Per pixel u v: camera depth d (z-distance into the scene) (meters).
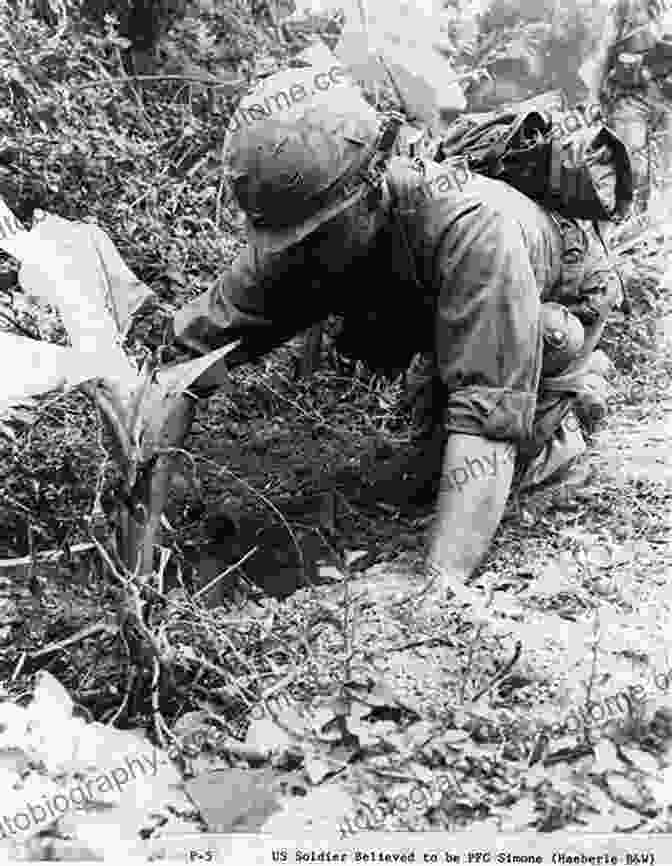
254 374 5.03
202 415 4.85
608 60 6.90
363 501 4.14
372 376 5.09
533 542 3.66
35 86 4.67
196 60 5.84
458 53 7.11
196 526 3.93
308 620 2.97
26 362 2.74
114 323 3.00
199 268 5.01
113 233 4.72
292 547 3.77
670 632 3.07
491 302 3.36
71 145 4.55
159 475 3.17
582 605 3.23
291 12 6.50
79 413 3.97
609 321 5.89
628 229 6.45
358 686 2.63
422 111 4.79
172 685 2.72
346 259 3.30
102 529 3.27
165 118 5.57
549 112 3.95
